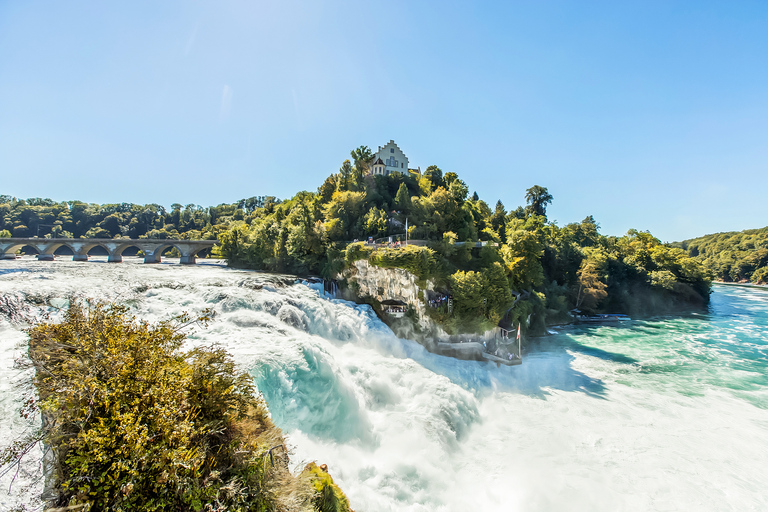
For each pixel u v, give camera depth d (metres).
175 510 8.59
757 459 24.34
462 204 70.69
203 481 9.33
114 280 37.53
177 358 11.55
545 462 23.94
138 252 138.25
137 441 8.55
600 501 20.45
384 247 46.47
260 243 71.12
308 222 57.41
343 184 75.62
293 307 35.41
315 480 13.25
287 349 24.80
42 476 8.80
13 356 15.12
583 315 70.50
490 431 27.92
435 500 19.48
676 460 24.17
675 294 91.50
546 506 19.97
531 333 55.00
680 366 42.28
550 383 37.03
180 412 9.49
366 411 26.05
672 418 29.77
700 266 99.00
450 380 32.59
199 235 158.75
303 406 21.69
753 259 163.88
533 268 60.03
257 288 38.97
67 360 10.20
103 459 8.26
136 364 10.27
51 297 26.88
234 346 24.67
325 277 52.91
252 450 11.09
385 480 19.75
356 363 31.48
